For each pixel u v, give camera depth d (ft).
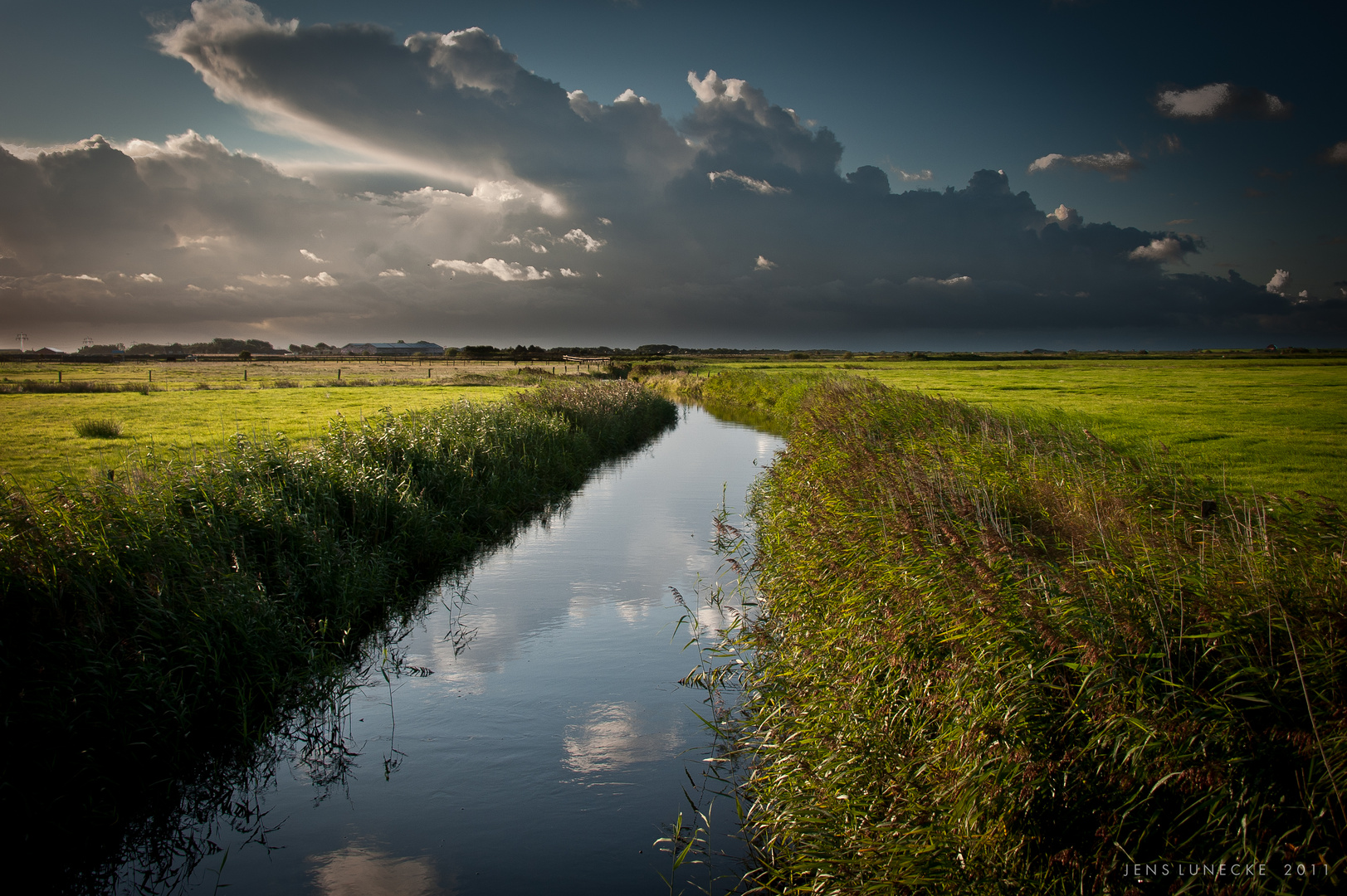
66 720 16.38
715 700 21.08
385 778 17.40
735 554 35.83
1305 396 119.14
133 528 22.94
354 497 33.65
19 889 14.15
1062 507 22.97
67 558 19.88
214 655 19.38
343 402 110.52
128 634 19.19
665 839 14.90
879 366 306.76
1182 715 10.46
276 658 21.27
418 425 49.85
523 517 47.06
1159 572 14.48
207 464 30.94
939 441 37.78
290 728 19.85
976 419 47.11
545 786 16.90
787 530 28.50
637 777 17.26
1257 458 51.06
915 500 23.12
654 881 13.61
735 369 245.86
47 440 60.80
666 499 52.95
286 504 29.17
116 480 27.48
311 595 25.91
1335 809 9.14
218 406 100.37
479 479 47.06
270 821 15.97
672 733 19.31
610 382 117.19
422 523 35.14
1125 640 12.05
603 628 27.17
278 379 182.80
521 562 36.50
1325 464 48.26
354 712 20.72
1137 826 10.03
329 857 14.65
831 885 11.90
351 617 26.07
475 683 22.54
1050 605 13.21
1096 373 219.00
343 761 18.22
